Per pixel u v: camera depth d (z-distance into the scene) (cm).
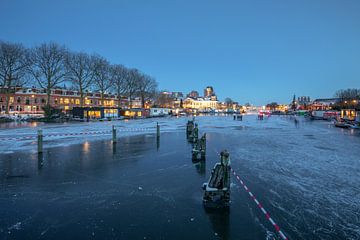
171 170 1026
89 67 6009
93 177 924
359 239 502
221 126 3712
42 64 5178
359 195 740
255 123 4578
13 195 739
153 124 3997
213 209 637
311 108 12288
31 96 7600
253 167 1077
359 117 3909
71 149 1526
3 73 5012
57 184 841
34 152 1418
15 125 3603
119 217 594
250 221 573
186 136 2223
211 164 1135
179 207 652
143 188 801
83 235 515
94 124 3928
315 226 552
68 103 8369
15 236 512
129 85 7512
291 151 1489
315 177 925
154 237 506
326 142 1909
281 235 514
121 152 1431
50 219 586
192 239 499
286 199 705
